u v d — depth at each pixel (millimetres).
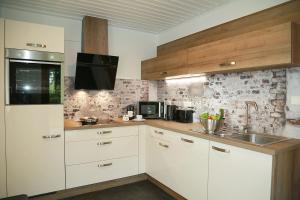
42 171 2506
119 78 3723
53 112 2545
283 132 2105
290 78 2041
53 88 2543
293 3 2008
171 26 3648
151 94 4078
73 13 3074
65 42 3236
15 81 2334
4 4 2762
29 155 2430
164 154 2787
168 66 3172
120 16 3191
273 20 2180
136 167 3168
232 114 2619
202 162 2197
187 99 3371
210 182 2102
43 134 2498
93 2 2713
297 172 1839
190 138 2354
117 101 3705
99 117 3527
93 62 3107
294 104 2016
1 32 2244
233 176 1874
